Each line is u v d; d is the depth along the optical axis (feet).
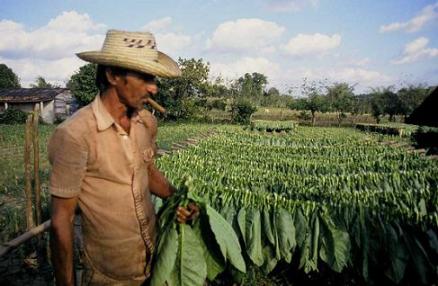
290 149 41.57
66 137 5.95
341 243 13.08
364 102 175.01
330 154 41.34
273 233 13.42
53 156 6.08
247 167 25.40
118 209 6.48
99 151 6.20
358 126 138.31
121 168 6.42
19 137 75.20
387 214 13.71
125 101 6.28
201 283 7.45
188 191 7.49
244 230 13.48
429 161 30.17
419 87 157.38
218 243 7.31
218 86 162.81
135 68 5.94
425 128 94.89
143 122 7.01
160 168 20.92
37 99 131.75
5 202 27.68
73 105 144.87
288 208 13.74
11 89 144.87
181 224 7.48
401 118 176.76
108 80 6.22
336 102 163.94
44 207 23.93
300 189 18.07
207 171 20.53
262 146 42.78
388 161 30.27
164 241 7.30
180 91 140.97
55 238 6.12
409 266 13.56
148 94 6.42
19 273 15.60
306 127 142.41
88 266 6.89
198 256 7.50
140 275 7.11
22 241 13.88
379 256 13.66
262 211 13.75
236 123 145.07
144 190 6.95
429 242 13.20
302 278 15.83
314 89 169.78
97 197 6.39
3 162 45.85
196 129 99.96
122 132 6.39
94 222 6.52
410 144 68.33
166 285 7.57
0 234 19.77
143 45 6.39
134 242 6.77
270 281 15.65
